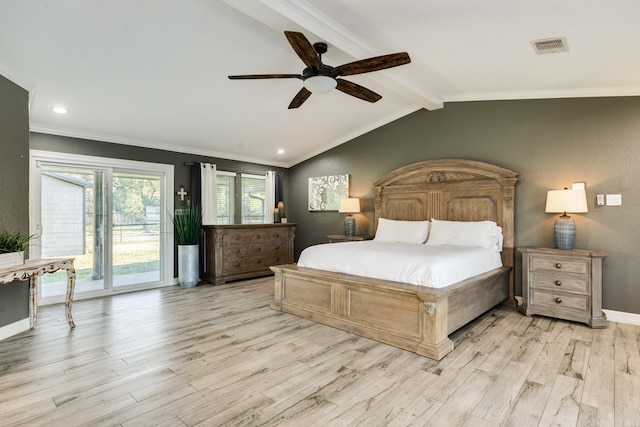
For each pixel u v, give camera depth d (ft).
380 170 18.58
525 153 13.91
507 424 6.11
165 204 18.06
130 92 12.29
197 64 11.00
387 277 10.62
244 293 16.30
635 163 11.66
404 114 17.49
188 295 15.90
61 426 6.07
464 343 9.91
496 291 12.92
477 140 15.12
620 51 9.40
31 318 11.25
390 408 6.63
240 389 7.36
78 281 15.29
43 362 8.69
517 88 13.56
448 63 11.51
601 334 10.56
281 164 23.57
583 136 12.62
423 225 15.83
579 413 6.41
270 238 20.53
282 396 7.08
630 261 11.70
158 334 10.74
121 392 7.23
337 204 20.67
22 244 10.29
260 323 11.80
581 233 12.61
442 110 16.14
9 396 7.06
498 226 14.33
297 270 12.55
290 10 8.20
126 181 16.83
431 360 8.79
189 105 13.88
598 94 12.30
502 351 9.32
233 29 9.39
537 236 13.61
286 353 9.25
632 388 7.30
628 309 11.73
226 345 9.82
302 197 22.89
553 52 9.93
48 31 8.71
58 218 14.70
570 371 8.11
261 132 17.92
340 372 8.14
